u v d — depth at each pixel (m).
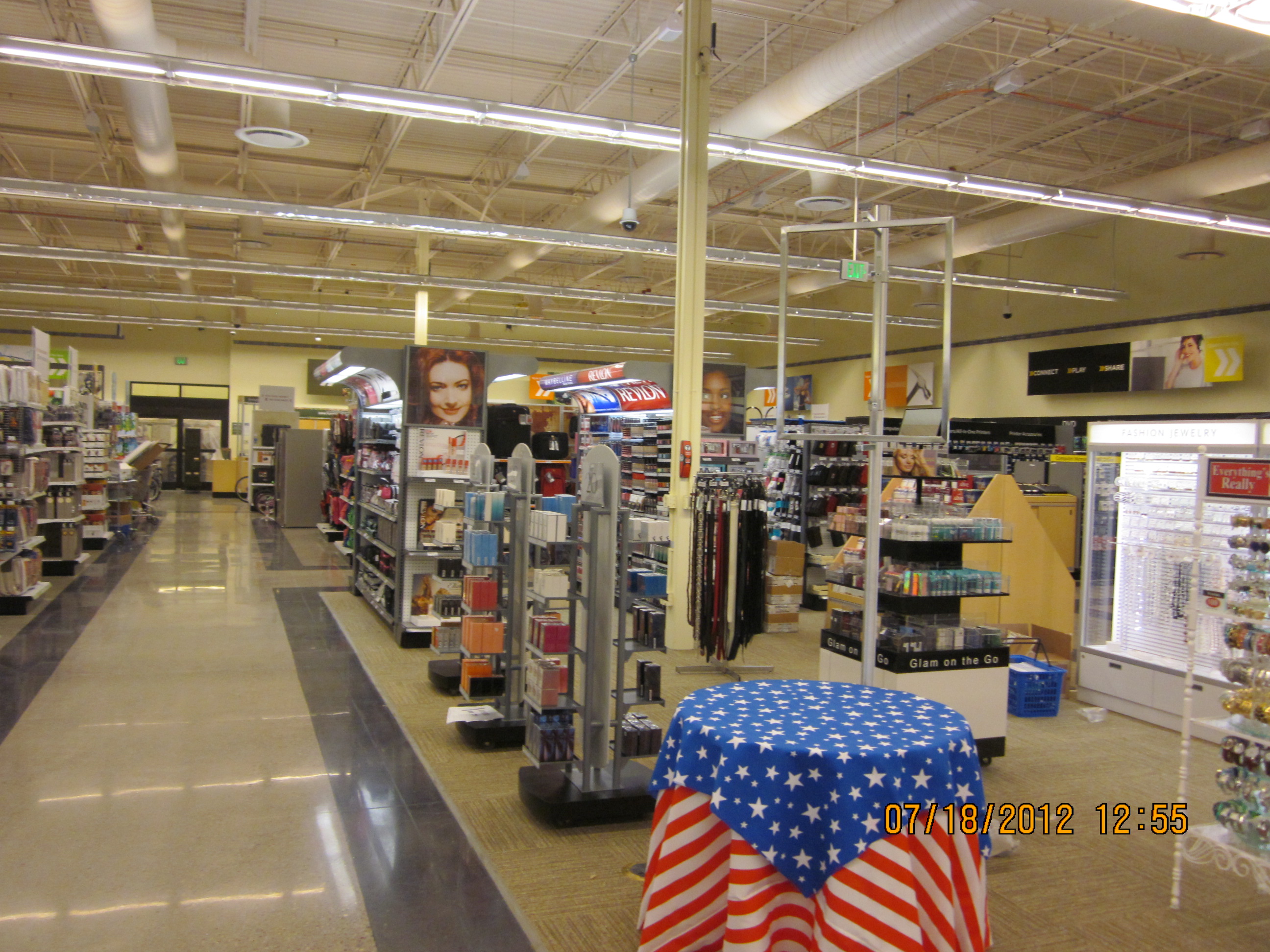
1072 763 5.05
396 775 4.60
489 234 12.75
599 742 4.29
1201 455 3.68
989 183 10.19
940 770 2.66
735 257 13.88
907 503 5.36
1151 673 5.79
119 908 3.22
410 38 9.90
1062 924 3.30
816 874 2.58
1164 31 6.41
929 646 4.83
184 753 4.84
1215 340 14.71
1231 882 3.65
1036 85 10.92
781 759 2.60
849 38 7.96
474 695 5.73
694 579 7.19
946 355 3.78
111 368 25.53
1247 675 3.46
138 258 15.32
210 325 23.27
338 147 13.65
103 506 13.41
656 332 24.77
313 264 21.92
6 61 7.13
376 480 10.04
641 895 3.41
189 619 8.52
